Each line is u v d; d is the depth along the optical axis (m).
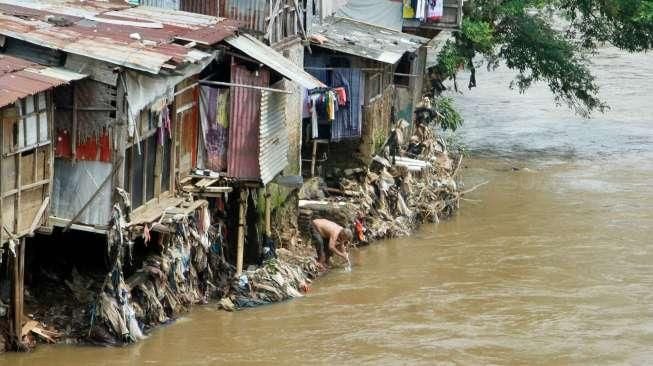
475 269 29.64
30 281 22.89
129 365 21.09
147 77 21.59
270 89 24.50
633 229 33.88
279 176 27.36
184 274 24.00
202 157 25.53
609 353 24.05
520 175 40.47
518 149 44.47
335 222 29.83
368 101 33.34
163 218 22.77
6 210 19.70
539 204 36.66
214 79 25.41
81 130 21.12
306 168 32.75
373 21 38.00
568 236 33.03
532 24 44.25
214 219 25.92
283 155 27.39
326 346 23.33
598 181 39.81
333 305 25.92
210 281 25.25
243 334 23.45
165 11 25.97
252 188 25.98
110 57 20.73
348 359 22.75
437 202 34.88
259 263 26.89
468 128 47.69
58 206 21.42
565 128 48.09
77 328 21.89
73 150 21.17
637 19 44.47
